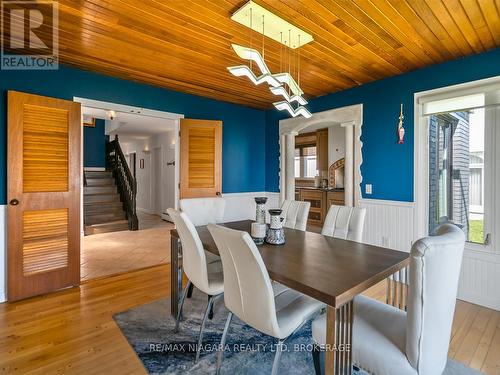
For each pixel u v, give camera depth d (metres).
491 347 1.96
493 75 2.55
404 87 3.16
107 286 2.99
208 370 1.73
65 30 2.29
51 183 2.79
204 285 1.90
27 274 2.68
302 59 2.79
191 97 4.14
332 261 1.65
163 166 7.45
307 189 6.55
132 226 5.98
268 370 1.73
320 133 7.03
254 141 4.94
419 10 1.97
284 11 1.99
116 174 7.04
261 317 1.43
